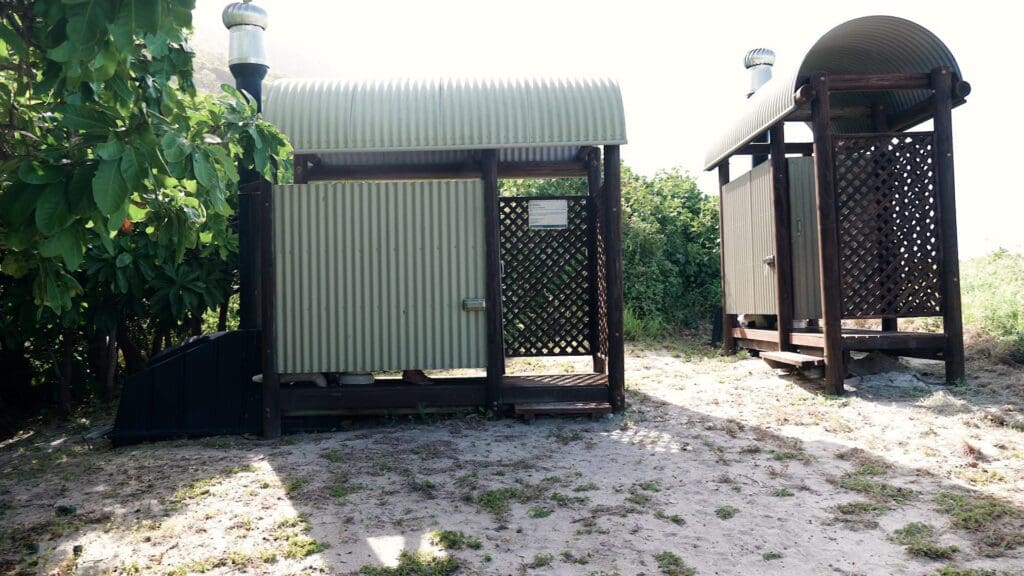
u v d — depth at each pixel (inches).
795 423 253.3
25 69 152.0
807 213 371.2
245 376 265.3
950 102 313.4
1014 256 528.4
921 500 173.3
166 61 149.9
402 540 154.3
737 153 422.6
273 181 261.4
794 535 154.6
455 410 271.4
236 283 370.9
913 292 313.1
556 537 155.3
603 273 301.0
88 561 147.1
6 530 166.4
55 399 376.5
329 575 137.9
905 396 286.2
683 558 143.7
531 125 259.0
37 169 121.9
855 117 388.2
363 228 264.2
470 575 136.8
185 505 179.5
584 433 247.0
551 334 329.7
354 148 254.8
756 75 453.7
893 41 327.0
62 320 308.7
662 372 371.2
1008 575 131.7
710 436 239.3
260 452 233.1
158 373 262.2
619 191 270.7
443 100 262.8
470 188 267.0
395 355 264.5
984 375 309.9
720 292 531.2
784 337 365.4
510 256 328.5
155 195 163.2
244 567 142.6
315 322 262.8
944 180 311.7
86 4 107.3
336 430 265.1
